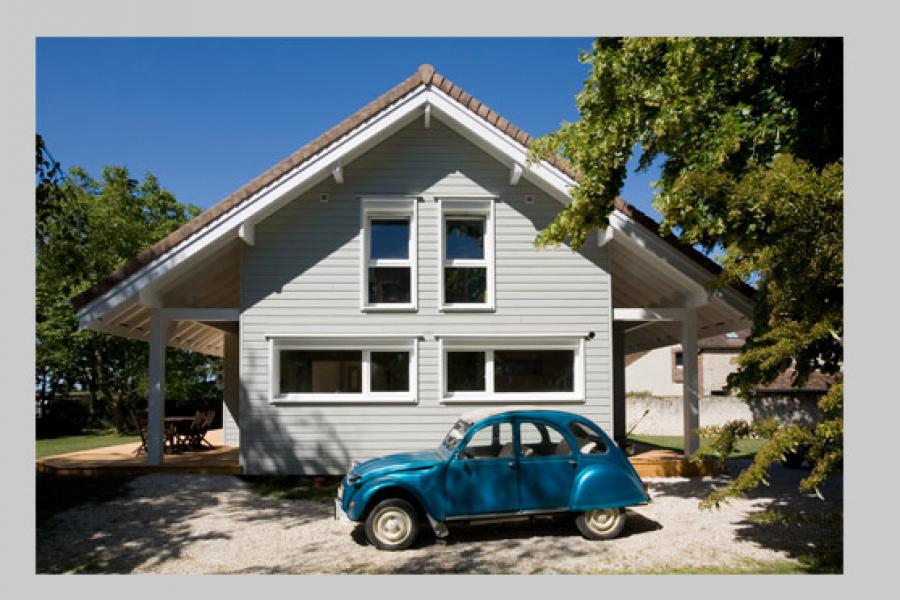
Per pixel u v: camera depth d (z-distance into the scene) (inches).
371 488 276.1
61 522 327.9
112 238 1072.8
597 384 460.8
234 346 623.2
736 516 341.4
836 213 229.0
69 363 1079.6
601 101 357.1
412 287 456.4
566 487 284.8
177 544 291.1
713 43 307.1
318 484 426.9
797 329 252.2
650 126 325.4
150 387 445.7
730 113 300.0
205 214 418.9
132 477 434.6
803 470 516.7
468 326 458.0
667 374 1263.5
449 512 274.7
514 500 279.3
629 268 495.8
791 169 232.8
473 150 468.1
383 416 447.8
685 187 275.4
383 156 462.3
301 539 299.0
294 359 452.1
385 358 457.4
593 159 344.2
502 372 461.4
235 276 499.2
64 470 438.6
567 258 467.5
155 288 434.3
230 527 320.5
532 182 467.5
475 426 283.3
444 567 253.6
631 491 289.9
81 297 405.4
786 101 311.3
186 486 412.2
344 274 454.3
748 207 252.4
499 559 263.7
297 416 443.8
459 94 440.1
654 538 296.4
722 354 1202.6
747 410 944.9
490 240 465.4
